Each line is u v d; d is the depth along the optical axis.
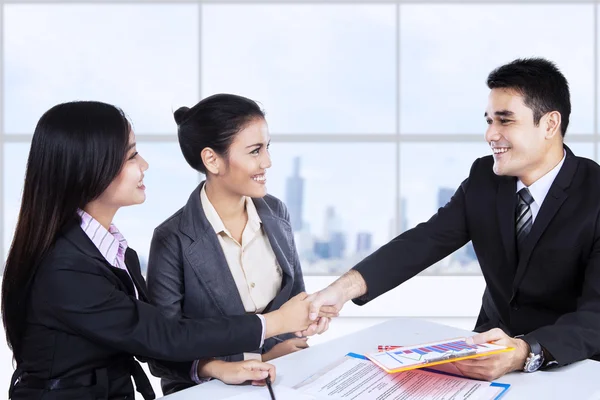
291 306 1.46
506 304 1.73
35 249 1.22
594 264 1.49
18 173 4.96
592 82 4.91
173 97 5.04
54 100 5.02
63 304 1.20
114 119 1.26
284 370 1.31
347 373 1.27
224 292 1.63
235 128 1.56
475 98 5.07
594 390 1.20
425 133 5.05
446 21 4.99
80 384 1.25
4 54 4.93
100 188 1.25
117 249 1.34
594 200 1.54
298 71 5.10
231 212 1.69
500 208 1.68
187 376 1.45
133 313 1.24
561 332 1.34
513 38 4.96
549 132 1.58
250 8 4.98
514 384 1.23
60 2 4.86
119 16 4.96
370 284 1.69
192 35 4.99
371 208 5.26
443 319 4.31
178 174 5.18
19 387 1.25
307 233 5.33
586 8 4.87
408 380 1.23
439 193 5.18
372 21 5.05
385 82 5.13
